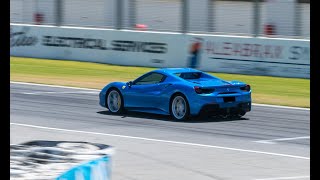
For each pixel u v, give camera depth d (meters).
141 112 41.28
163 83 38.44
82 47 72.38
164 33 66.81
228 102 37.25
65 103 45.78
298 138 32.84
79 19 74.88
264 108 44.25
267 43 60.50
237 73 62.38
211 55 63.72
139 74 63.16
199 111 36.81
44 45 74.81
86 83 57.44
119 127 35.84
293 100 47.91
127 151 28.89
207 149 29.58
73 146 16.70
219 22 66.19
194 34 65.38
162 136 32.97
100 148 16.62
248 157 27.84
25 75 62.47
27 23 78.19
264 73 60.84
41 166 14.49
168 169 25.23
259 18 63.16
